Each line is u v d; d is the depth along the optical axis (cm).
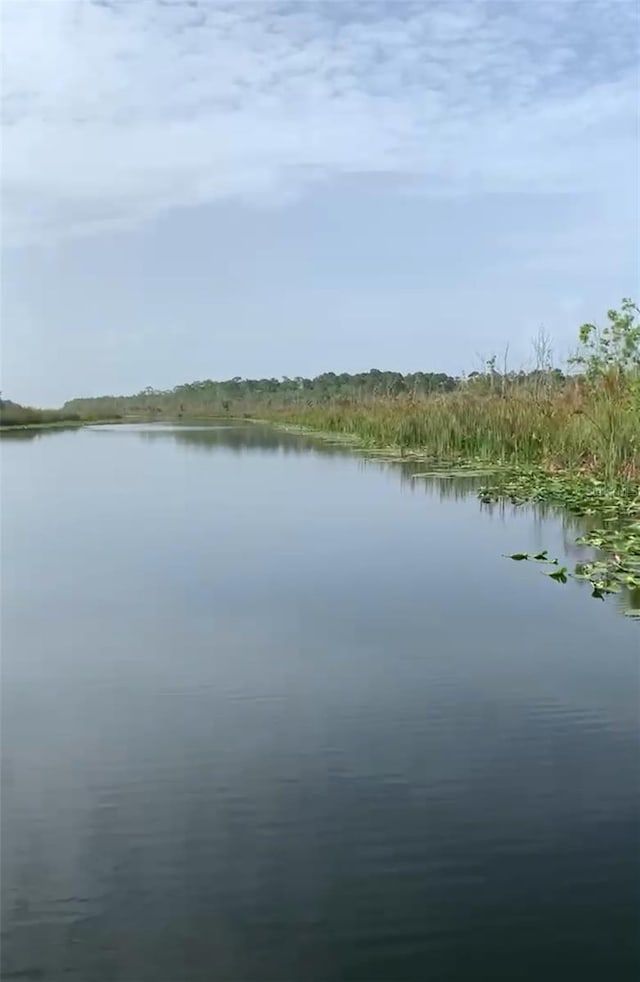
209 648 653
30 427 5794
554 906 334
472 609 741
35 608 777
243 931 321
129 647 660
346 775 443
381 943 315
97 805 416
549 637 661
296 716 520
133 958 309
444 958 306
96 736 497
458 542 1045
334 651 638
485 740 481
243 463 2330
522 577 856
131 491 1703
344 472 1967
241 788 431
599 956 306
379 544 1046
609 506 1253
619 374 1579
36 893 347
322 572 898
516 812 402
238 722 513
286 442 3341
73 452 3003
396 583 842
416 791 424
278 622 716
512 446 1941
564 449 1661
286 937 319
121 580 885
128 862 368
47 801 420
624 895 339
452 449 2184
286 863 364
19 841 385
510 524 1167
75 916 332
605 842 376
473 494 1495
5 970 303
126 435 4369
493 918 327
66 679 593
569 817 397
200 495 1605
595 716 512
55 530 1220
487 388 2230
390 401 2970
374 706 533
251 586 845
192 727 507
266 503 1459
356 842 379
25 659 636
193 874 358
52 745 486
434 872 356
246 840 383
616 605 748
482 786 428
